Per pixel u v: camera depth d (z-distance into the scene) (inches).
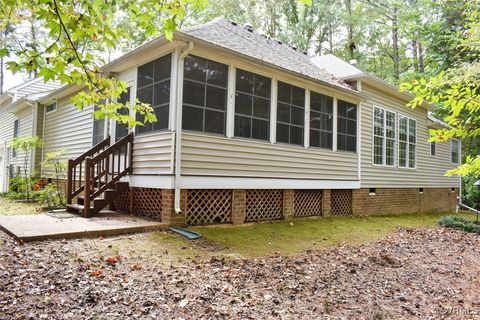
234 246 235.0
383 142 482.3
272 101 327.3
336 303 163.9
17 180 485.4
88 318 124.7
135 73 307.0
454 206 675.4
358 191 434.9
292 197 350.6
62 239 212.5
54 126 492.7
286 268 202.1
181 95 259.0
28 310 126.1
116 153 323.9
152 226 248.4
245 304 149.5
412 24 799.1
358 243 287.0
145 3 133.3
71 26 123.3
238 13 819.4
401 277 216.1
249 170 305.3
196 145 268.7
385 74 1050.1
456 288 210.7
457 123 133.6
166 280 165.2
